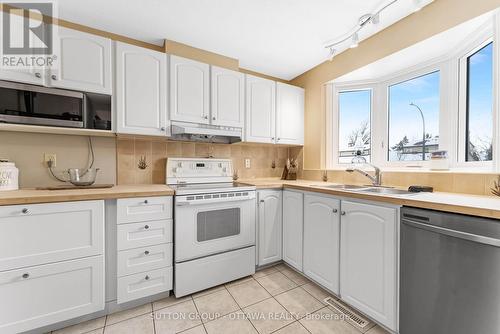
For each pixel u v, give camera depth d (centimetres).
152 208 158
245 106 229
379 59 188
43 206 125
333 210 164
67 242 132
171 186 194
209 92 207
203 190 173
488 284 91
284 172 281
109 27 183
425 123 191
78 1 151
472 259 95
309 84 267
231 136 218
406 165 202
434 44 163
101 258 141
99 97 161
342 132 253
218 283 180
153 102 181
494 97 131
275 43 207
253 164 273
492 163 133
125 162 199
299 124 269
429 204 110
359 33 191
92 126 159
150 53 180
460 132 166
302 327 138
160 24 179
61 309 131
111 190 155
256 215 207
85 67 155
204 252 176
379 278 132
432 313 108
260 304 161
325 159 254
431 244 109
